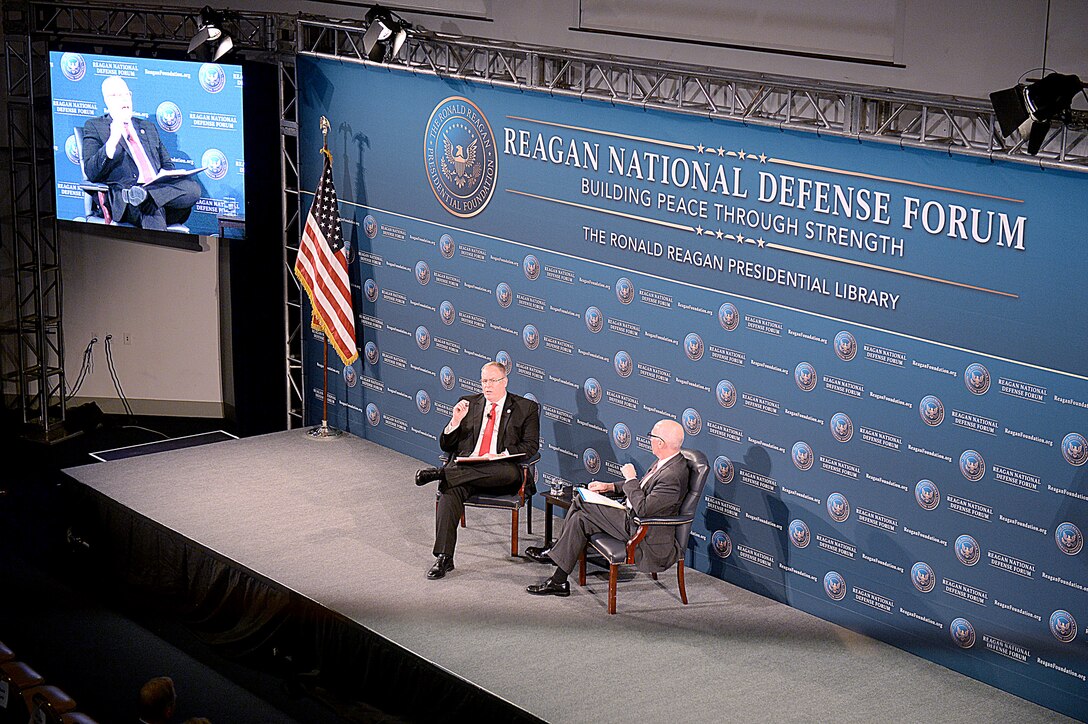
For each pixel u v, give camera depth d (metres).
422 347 10.03
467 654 7.14
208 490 9.62
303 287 10.60
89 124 11.01
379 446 10.63
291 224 11.03
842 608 7.54
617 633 7.42
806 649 7.27
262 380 11.42
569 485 8.88
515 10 9.17
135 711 7.58
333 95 10.30
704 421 8.08
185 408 12.30
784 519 7.74
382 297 10.30
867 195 6.96
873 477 7.24
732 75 7.45
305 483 9.77
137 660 8.23
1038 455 6.49
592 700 6.67
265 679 8.04
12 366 12.35
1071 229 6.17
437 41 9.22
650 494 7.59
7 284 12.22
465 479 8.23
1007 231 6.41
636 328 8.36
